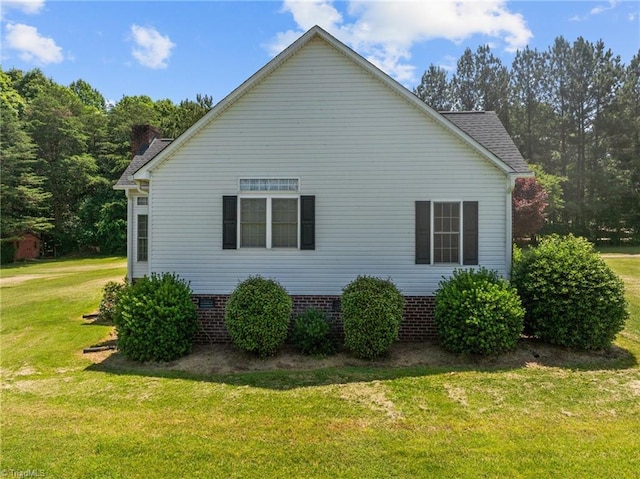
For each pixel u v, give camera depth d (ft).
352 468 13.47
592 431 16.03
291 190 31.04
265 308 26.50
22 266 105.91
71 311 42.22
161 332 26.66
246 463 13.83
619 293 26.04
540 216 95.04
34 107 138.41
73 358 27.53
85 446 14.97
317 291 30.89
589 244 29.12
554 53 129.39
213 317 31.17
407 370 24.04
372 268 30.78
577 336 25.85
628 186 119.34
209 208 31.42
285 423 17.06
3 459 14.05
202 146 31.40
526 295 27.50
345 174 30.91
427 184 30.58
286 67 31.22
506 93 135.54
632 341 28.60
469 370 23.79
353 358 26.63
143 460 14.01
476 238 30.30
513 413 18.03
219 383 22.41
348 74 30.91
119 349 27.91
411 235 30.63
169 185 31.45
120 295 29.25
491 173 30.30
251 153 31.27
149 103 182.70
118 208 133.28
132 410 18.69
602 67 122.31
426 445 14.97
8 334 34.06
